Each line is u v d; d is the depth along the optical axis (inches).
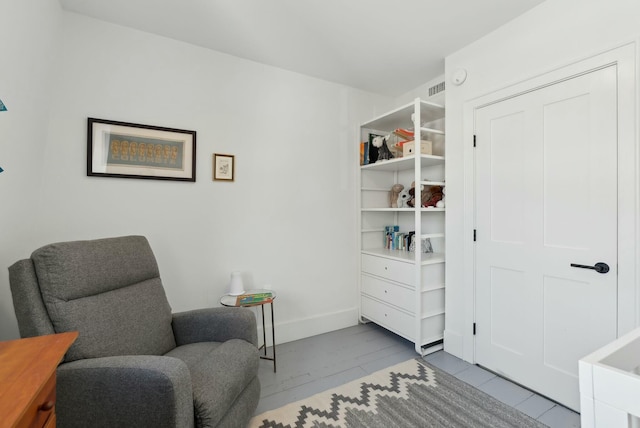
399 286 101.9
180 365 43.8
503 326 81.1
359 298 122.1
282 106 106.0
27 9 57.3
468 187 88.9
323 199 114.5
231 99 97.0
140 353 57.2
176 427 41.0
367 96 125.5
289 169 107.3
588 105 64.7
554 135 70.4
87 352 49.3
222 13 76.6
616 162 60.5
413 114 99.3
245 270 99.3
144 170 83.4
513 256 78.5
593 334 64.1
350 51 94.7
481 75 85.7
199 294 91.8
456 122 92.7
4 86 51.5
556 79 69.3
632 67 58.1
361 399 71.7
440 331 99.3
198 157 91.7
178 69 88.8
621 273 59.8
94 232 78.0
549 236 71.5
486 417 64.9
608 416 22.0
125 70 81.7
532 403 69.9
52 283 49.7
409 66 104.0
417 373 83.4
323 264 114.4
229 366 54.4
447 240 95.7
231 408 52.3
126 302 59.7
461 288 91.5
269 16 77.8
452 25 80.9
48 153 72.7
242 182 98.7
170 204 87.5
